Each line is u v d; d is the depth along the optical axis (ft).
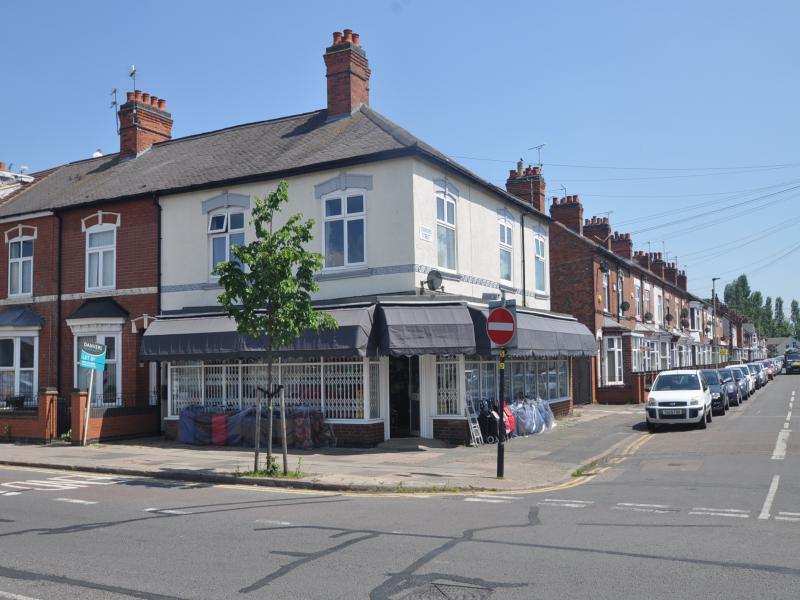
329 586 22.00
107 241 74.13
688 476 44.65
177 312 67.15
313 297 62.39
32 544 27.81
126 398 71.00
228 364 64.39
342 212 62.13
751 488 39.50
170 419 66.44
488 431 62.34
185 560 25.18
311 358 60.49
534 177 95.96
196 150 79.92
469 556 25.41
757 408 96.63
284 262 43.98
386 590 21.56
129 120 85.61
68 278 75.77
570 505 35.78
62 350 75.56
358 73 73.67
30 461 54.08
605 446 60.95
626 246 142.10
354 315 55.57
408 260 59.16
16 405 73.77
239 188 66.85
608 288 122.31
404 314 55.98
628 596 20.77
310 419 58.80
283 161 66.23
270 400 45.70
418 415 62.44
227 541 28.04
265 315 45.19
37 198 83.25
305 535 29.01
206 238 68.44
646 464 51.03
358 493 40.42
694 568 23.67
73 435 63.57
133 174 78.79
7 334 77.20
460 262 66.85
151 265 70.95
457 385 60.75
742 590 21.24
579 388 113.50
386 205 60.29
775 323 535.60
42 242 77.92
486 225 73.00
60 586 22.24
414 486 41.01
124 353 71.56
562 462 51.42
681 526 30.27
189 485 43.86
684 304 191.62
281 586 22.06
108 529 30.50
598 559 24.89
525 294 82.28
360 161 60.70
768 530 29.27
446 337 56.03
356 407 58.59
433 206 62.54
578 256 113.60
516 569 23.70
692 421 71.46
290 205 64.28
